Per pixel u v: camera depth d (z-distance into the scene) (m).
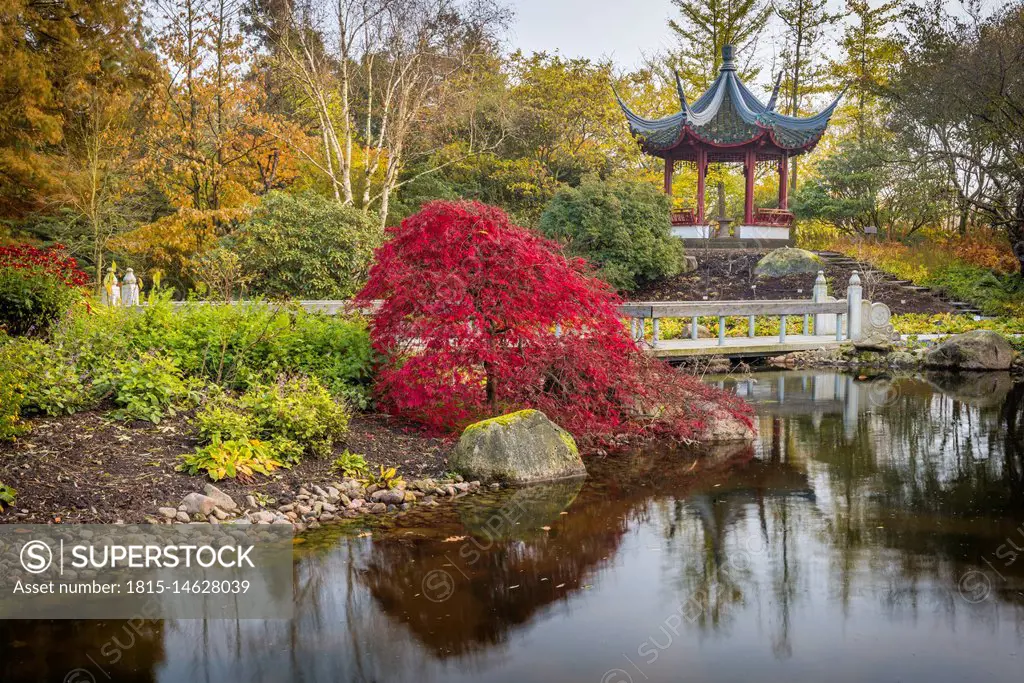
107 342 7.86
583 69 27.14
